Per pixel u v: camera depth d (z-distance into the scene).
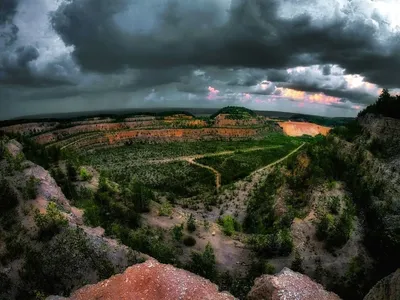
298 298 23.56
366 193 62.03
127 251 42.44
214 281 43.16
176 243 57.66
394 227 50.56
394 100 81.88
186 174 143.50
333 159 78.88
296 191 75.38
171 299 22.73
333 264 47.47
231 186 120.62
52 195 54.09
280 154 183.38
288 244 52.75
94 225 52.38
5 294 34.28
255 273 47.00
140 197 71.25
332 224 54.75
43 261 38.00
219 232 64.44
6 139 85.19
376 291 24.78
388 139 73.06
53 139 194.12
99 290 24.22
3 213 45.69
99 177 84.81
